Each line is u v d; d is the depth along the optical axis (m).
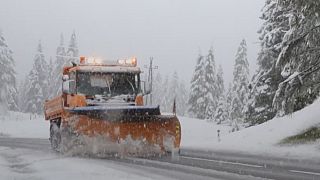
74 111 14.77
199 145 23.56
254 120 29.00
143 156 15.28
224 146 21.66
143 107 14.76
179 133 15.45
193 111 65.62
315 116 21.11
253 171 11.80
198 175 10.77
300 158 16.00
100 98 15.94
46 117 18.91
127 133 15.24
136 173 10.79
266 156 16.88
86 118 14.80
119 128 15.15
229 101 62.31
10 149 18.53
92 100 15.88
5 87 59.44
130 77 16.52
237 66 62.78
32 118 58.59
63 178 9.52
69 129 14.85
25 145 21.30
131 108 14.66
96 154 15.03
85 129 14.78
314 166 13.33
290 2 17.11
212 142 24.00
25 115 62.44
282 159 15.64
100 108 14.62
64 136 15.15
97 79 16.16
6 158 14.52
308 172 11.74
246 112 30.09
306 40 16.58
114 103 16.00
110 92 16.14
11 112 62.69
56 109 16.81
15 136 35.44
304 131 20.33
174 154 15.43
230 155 17.23
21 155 15.59
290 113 17.59
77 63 16.64
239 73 62.38
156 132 15.57
